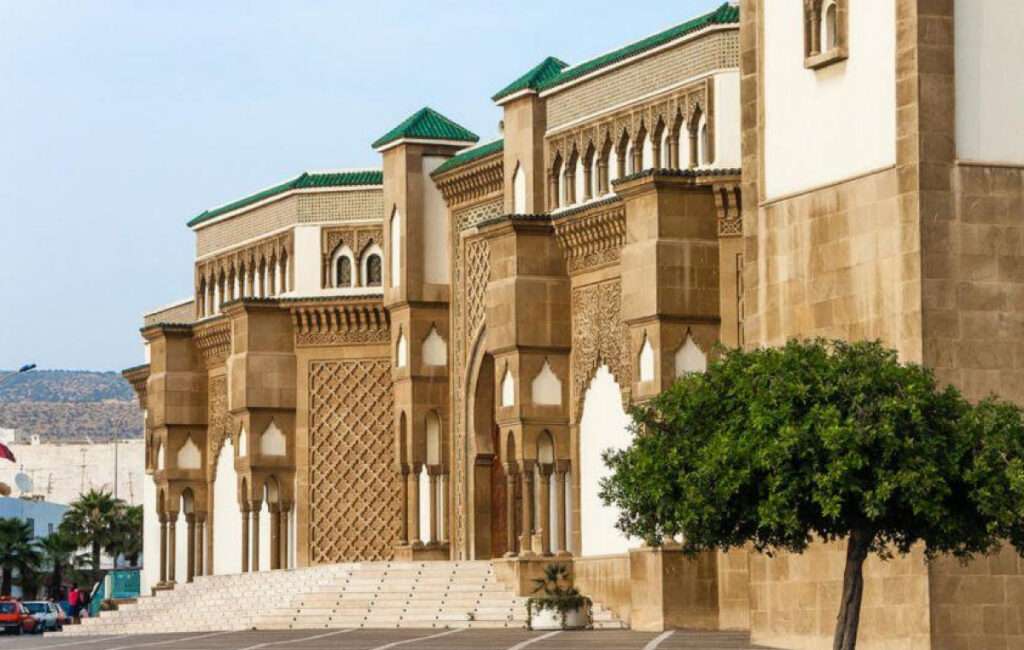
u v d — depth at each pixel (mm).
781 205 40812
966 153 37406
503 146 58344
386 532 64938
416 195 62531
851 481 30906
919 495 30812
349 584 58188
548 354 54219
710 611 48219
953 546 31922
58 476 163750
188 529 71750
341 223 66250
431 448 62094
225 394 70562
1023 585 37000
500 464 60906
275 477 65938
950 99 37375
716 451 31688
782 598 40812
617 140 52875
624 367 51875
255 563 66000
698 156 50062
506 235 54562
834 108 39562
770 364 32219
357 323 65562
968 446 31203
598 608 52156
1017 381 37250
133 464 164125
